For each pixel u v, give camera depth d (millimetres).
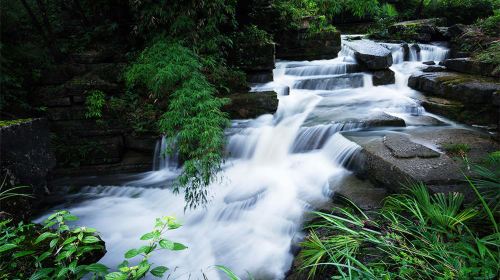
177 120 4723
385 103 6738
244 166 5457
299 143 5496
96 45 6551
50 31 6227
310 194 4363
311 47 8375
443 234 2678
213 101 4801
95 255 2832
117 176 5727
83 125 5836
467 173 3637
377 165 4105
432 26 9891
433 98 6582
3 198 3043
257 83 7297
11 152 3328
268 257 3582
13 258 2400
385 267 2504
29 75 5910
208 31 5984
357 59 7996
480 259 2242
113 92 6082
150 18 5816
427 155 4082
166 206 4832
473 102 5742
